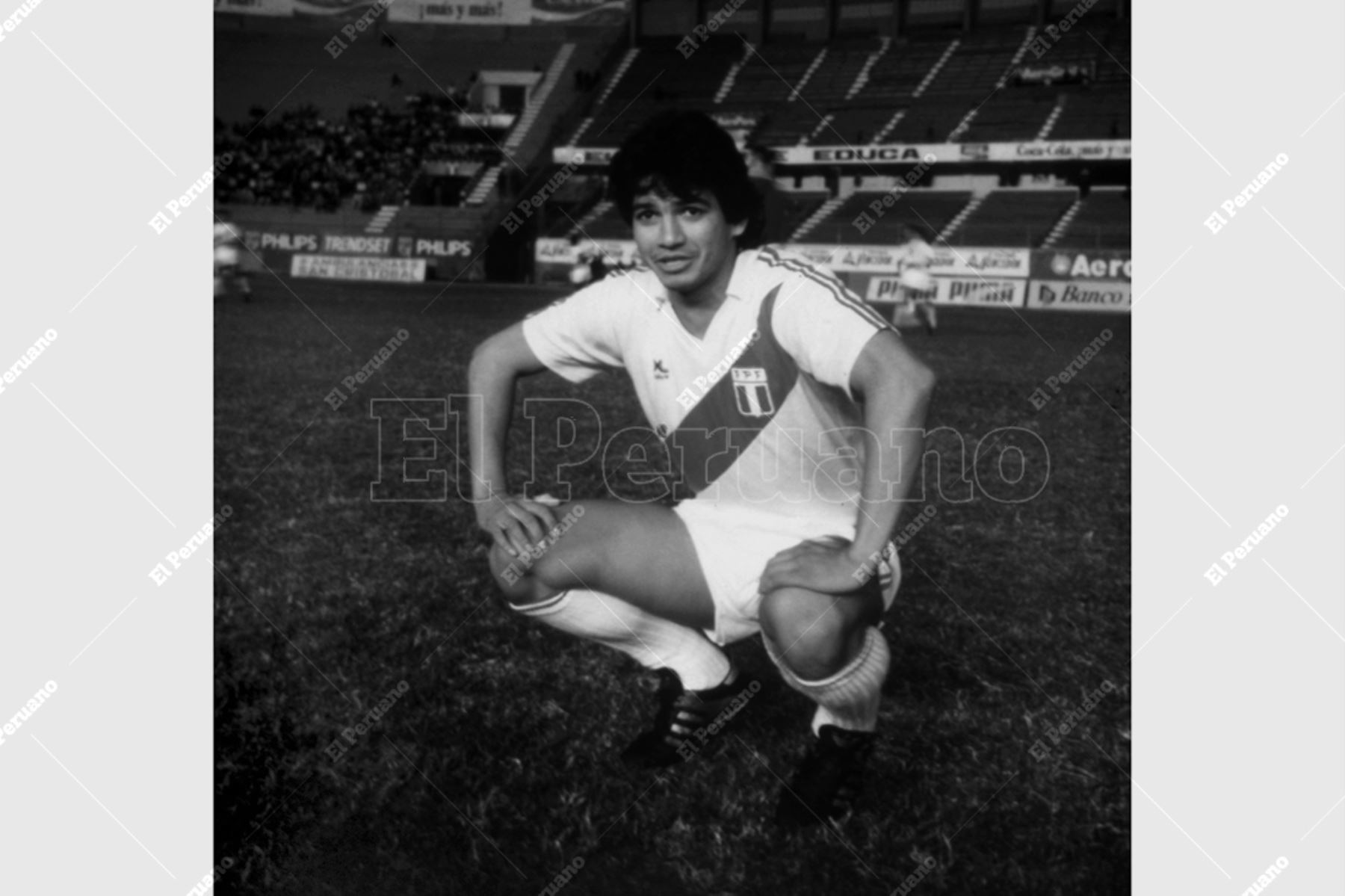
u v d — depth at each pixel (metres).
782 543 3.65
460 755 3.85
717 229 3.56
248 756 3.96
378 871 3.66
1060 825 3.62
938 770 3.70
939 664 3.88
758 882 3.53
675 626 3.76
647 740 3.78
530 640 3.93
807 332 3.51
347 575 4.18
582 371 3.80
